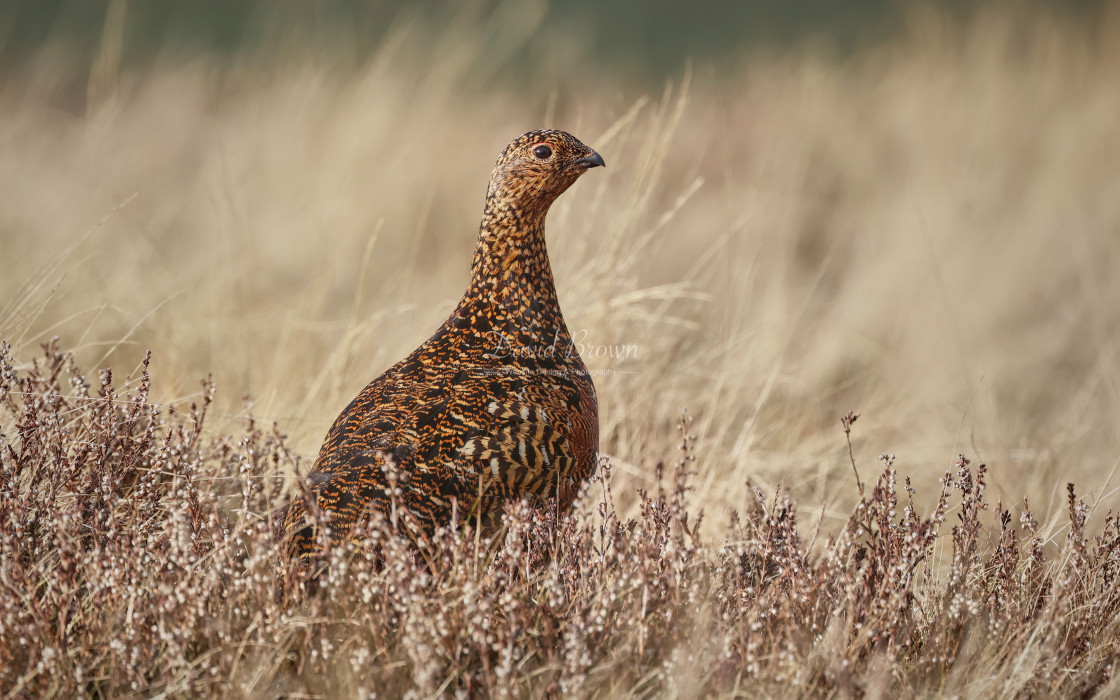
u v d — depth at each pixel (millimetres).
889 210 27562
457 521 9570
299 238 23047
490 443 10219
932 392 19219
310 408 15297
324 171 25172
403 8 38281
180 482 10789
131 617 9164
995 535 12586
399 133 27844
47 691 8820
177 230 25438
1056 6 42406
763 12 52625
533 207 12320
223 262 20719
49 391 11156
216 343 17609
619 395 15781
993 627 9930
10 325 13836
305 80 29516
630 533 10578
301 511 9977
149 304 18781
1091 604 10180
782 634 9688
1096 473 15859
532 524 10133
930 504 15352
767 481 15594
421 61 31469
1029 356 21062
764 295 21750
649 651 9391
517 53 41562
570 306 16422
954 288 23109
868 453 16906
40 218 23906
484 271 12344
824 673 9289
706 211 27984
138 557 9688
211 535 10242
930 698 9469
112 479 10789
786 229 26031
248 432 12133
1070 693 9703
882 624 9719
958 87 35062
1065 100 33812
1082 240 25266
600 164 12367
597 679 9039
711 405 15602
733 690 9008
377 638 9000
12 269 19703
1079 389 20141
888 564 10148
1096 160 29891
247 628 9188
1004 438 17281
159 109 31891
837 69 40312
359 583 9125
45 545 10109
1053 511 14320
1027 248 25047
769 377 17203
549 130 12445
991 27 38969
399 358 16672
